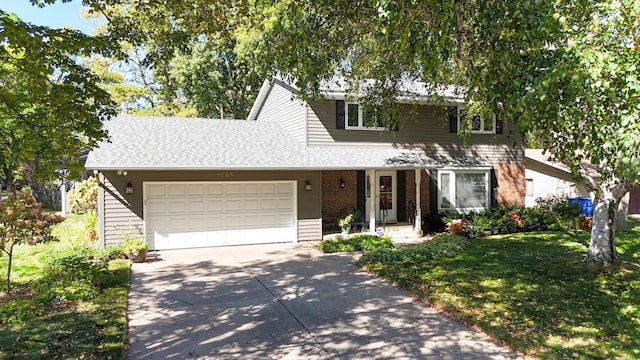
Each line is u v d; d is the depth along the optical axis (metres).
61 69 6.09
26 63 5.61
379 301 7.63
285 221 14.43
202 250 12.93
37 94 5.90
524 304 7.17
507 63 4.66
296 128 16.23
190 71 26.61
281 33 8.05
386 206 17.78
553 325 6.20
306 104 14.30
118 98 25.58
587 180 9.31
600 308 6.92
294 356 5.30
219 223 13.59
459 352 5.41
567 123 6.41
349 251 12.73
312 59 7.90
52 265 9.08
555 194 22.73
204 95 27.83
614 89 5.36
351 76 11.96
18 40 5.21
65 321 6.43
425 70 5.27
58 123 6.59
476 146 17.75
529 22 4.61
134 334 6.07
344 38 8.11
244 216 13.90
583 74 4.92
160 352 5.45
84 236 13.76
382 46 8.74
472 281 8.72
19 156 7.31
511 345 5.54
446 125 17.36
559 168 21.61
